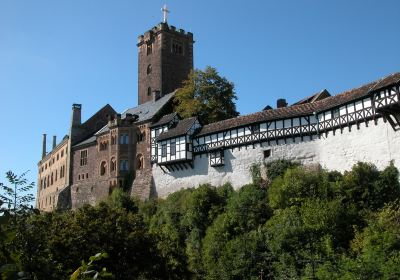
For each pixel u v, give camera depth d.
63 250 31.48
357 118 44.78
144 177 66.31
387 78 42.34
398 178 40.84
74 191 78.50
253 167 52.97
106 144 73.69
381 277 24.30
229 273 40.12
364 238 35.38
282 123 51.78
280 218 42.06
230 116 70.50
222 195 53.31
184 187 60.12
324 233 38.31
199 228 50.47
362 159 44.31
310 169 49.12
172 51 87.25
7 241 7.89
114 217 36.53
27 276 7.09
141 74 89.31
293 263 36.59
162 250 38.50
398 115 40.69
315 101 53.47
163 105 70.62
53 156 93.00
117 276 33.66
